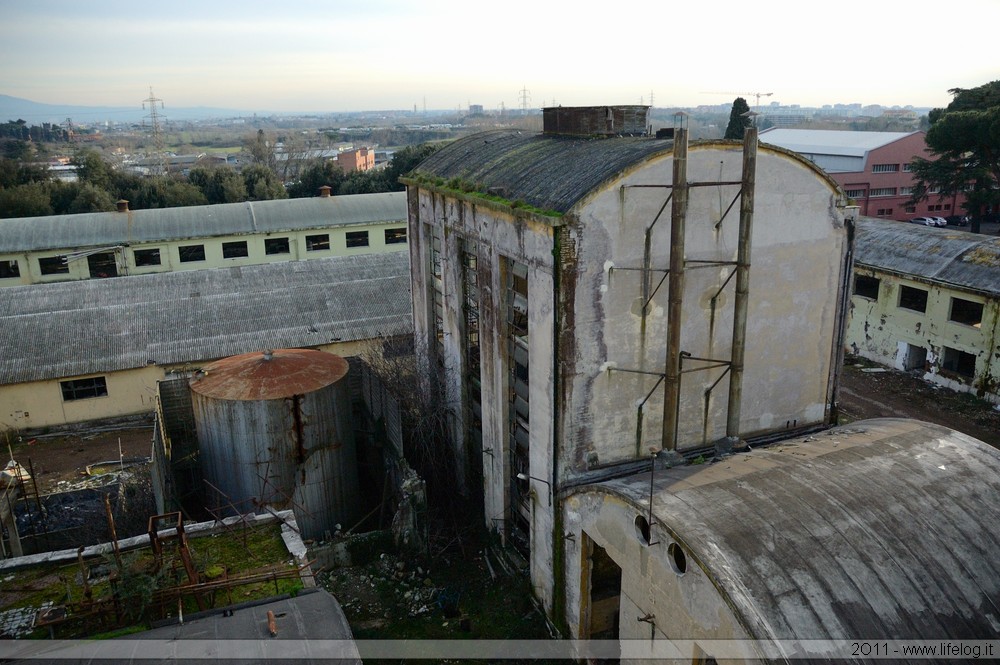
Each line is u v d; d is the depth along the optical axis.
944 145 47.69
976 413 25.97
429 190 18.94
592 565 13.73
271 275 31.33
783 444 14.30
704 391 15.04
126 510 18.02
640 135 17.97
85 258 39.56
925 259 29.44
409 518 17.70
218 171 64.94
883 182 64.50
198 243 41.53
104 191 58.25
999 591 10.59
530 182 15.16
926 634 9.81
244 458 18.48
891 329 30.81
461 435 19.30
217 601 11.59
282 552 13.18
